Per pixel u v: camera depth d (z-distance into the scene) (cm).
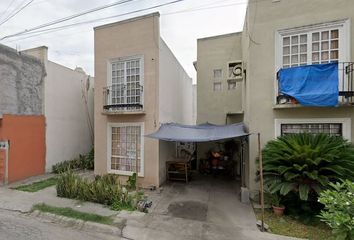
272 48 924
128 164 1206
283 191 736
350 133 822
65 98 1576
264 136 927
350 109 825
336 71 793
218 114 1573
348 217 416
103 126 1257
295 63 900
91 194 900
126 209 820
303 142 796
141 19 1162
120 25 1209
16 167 1235
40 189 1080
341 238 420
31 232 658
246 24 1074
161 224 716
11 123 1215
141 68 1162
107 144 1244
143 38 1161
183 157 1418
